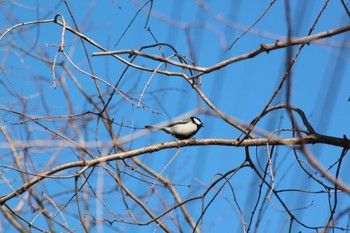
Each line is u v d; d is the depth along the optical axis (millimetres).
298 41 7824
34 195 12930
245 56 8469
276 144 10422
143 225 10484
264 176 9586
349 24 7680
